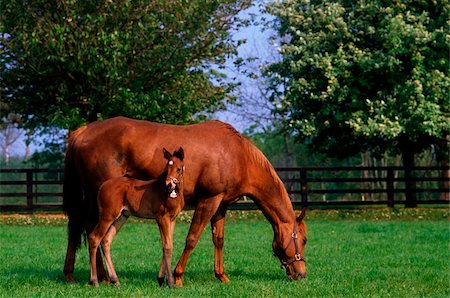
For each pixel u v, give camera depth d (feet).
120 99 78.95
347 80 88.22
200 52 82.79
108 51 75.92
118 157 33.73
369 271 38.22
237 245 53.42
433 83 86.38
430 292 31.83
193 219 33.94
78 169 34.65
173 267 40.47
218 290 31.37
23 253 48.19
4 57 80.89
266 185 35.17
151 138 33.60
